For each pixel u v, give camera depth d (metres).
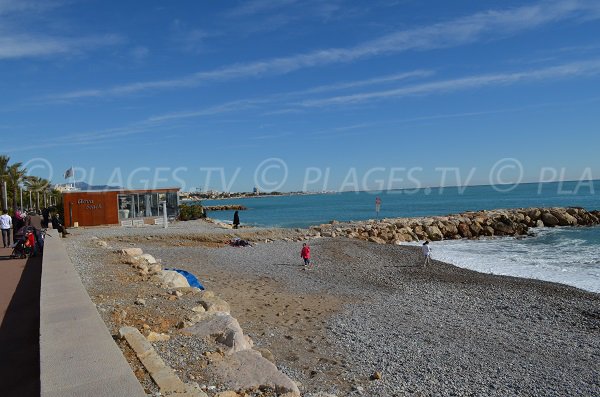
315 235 36.28
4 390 5.23
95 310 6.47
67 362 4.48
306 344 10.00
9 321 7.94
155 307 8.53
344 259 25.34
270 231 35.34
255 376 5.49
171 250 24.92
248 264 22.23
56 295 7.49
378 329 11.56
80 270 12.68
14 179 62.91
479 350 10.25
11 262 15.15
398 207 101.06
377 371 8.42
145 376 4.88
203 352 6.20
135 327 6.96
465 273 21.91
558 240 37.41
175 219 40.94
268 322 11.77
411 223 43.66
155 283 11.12
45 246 16.77
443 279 20.09
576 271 22.48
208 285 16.53
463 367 9.04
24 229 16.45
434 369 8.80
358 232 39.31
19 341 6.87
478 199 124.81
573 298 16.09
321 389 7.32
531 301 15.59
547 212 51.28
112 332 6.62
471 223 44.28
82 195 35.34
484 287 18.16
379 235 38.84
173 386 4.59
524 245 34.59
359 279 19.78
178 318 7.82
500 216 48.03
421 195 182.62
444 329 11.90
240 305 13.57
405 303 14.99
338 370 8.38
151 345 5.90
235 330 6.96
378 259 26.03
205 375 5.47
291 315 12.68
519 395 7.83
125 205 37.97
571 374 8.95
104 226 35.84
